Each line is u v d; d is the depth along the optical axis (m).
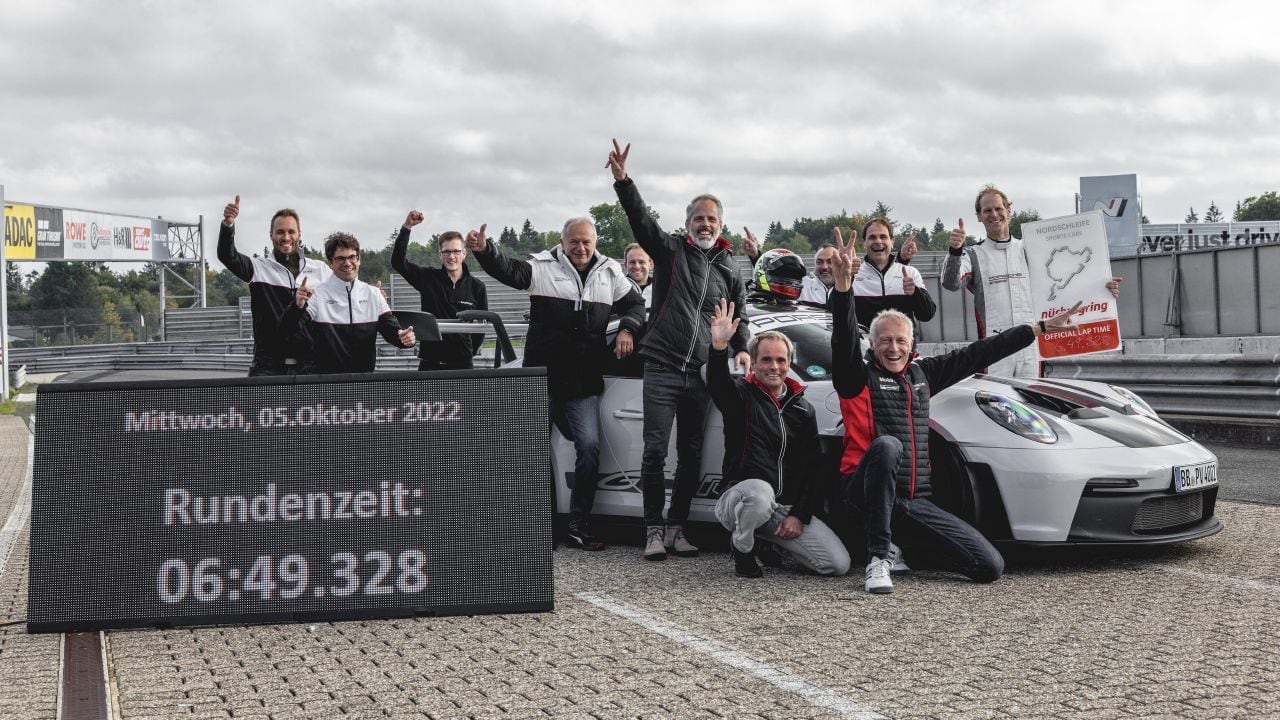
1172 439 5.30
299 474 4.35
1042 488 4.91
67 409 4.36
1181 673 3.43
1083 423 5.22
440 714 3.19
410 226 8.11
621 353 5.96
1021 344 5.14
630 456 6.01
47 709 3.31
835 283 4.88
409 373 4.41
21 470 10.92
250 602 4.31
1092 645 3.78
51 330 40.34
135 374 33.53
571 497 5.98
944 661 3.63
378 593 4.33
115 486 4.33
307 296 5.84
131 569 4.30
